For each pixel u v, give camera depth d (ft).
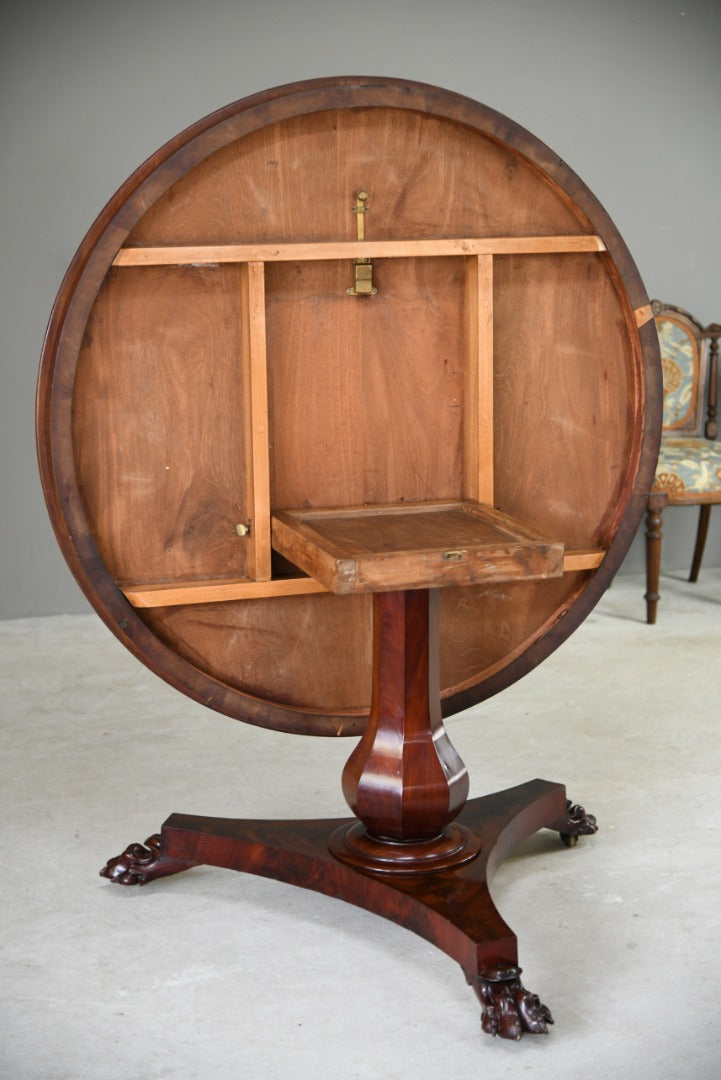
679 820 8.86
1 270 15.01
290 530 7.06
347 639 7.84
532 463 8.00
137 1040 6.20
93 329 7.05
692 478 14.69
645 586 16.76
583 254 7.84
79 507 7.02
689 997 6.56
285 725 7.73
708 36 17.03
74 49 14.93
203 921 7.50
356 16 15.80
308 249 7.16
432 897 6.88
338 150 7.27
